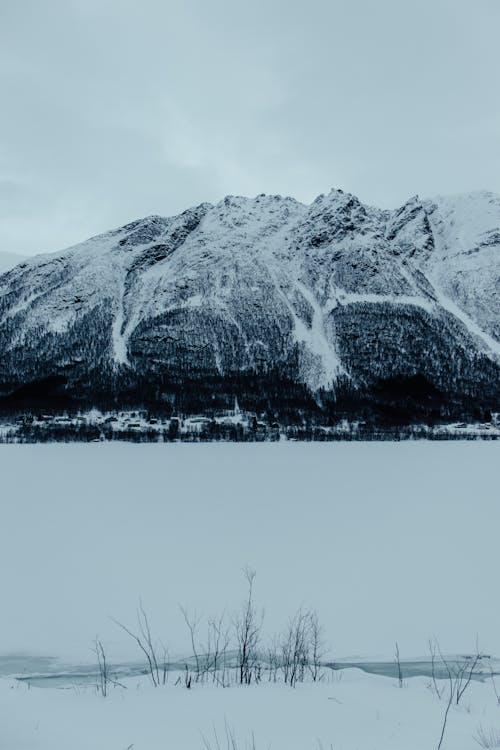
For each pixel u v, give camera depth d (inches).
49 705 624.1
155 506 2322.8
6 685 796.0
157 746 496.4
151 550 1680.6
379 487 2770.7
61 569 1508.4
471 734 556.1
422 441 5836.6
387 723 590.6
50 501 2439.7
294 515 2137.1
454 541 1749.5
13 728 519.8
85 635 1113.4
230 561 1568.7
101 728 543.8
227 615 1203.2
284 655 913.5
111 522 2036.2
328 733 551.2
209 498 2492.6
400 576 1435.8
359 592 1328.7
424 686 844.6
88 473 3321.9
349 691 733.9
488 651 1041.5
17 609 1238.9
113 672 944.9
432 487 2755.9
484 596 1296.8
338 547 1699.1
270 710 626.8
